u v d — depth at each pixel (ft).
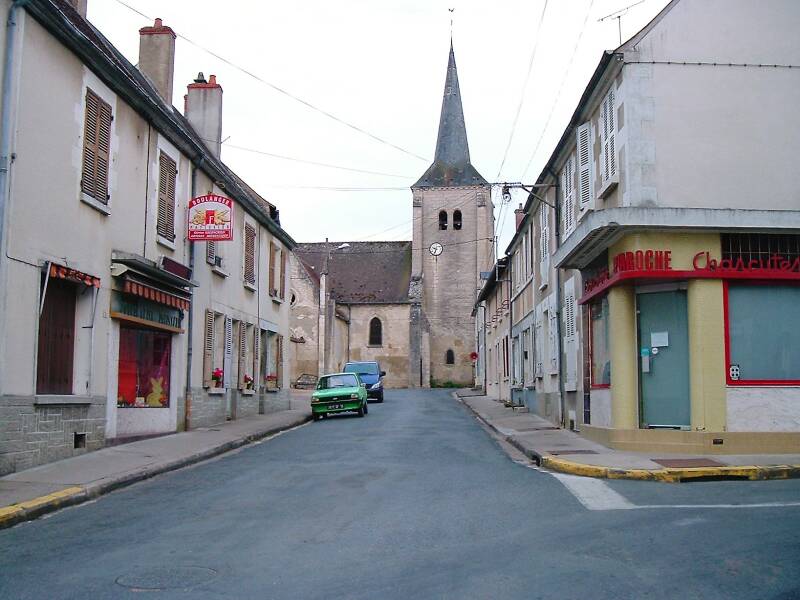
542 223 73.51
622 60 45.83
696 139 45.47
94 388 44.86
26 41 37.04
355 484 36.86
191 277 59.98
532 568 21.36
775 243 44.75
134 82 49.06
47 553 23.38
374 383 120.67
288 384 96.94
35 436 38.29
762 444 43.42
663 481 37.14
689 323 44.65
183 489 35.76
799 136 45.68
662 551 22.85
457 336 207.41
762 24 46.21
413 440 58.80
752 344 44.24
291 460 46.98
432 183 212.23
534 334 79.77
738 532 24.91
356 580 20.40
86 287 44.04
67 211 41.09
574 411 60.39
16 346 36.32
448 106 220.23
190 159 61.05
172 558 22.70
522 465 44.21
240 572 21.18
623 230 44.39
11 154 35.68
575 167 58.59
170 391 57.98
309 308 187.42
